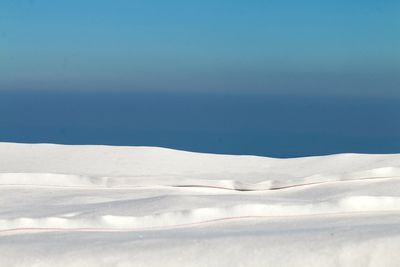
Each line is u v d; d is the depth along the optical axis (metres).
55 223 5.26
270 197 6.32
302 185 6.71
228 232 4.98
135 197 6.35
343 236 4.67
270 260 4.40
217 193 6.61
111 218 5.30
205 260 4.42
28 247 4.68
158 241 4.72
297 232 4.85
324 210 5.55
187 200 5.86
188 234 4.96
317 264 4.37
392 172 6.81
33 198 6.38
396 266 4.35
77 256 4.48
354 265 4.37
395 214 5.46
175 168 7.75
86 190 6.75
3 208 5.95
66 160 8.05
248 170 7.66
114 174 7.41
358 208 5.58
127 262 4.41
